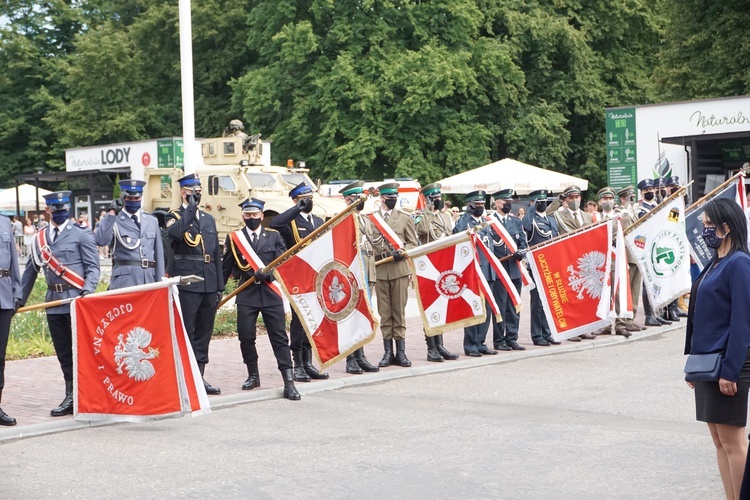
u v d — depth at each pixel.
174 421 9.69
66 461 8.08
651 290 15.12
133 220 10.61
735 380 5.82
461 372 12.47
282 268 11.10
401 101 39.81
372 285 12.56
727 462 6.05
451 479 7.25
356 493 6.93
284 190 24.84
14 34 55.16
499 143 43.88
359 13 40.47
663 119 30.58
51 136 56.12
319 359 11.30
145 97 51.47
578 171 45.69
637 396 10.40
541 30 42.41
